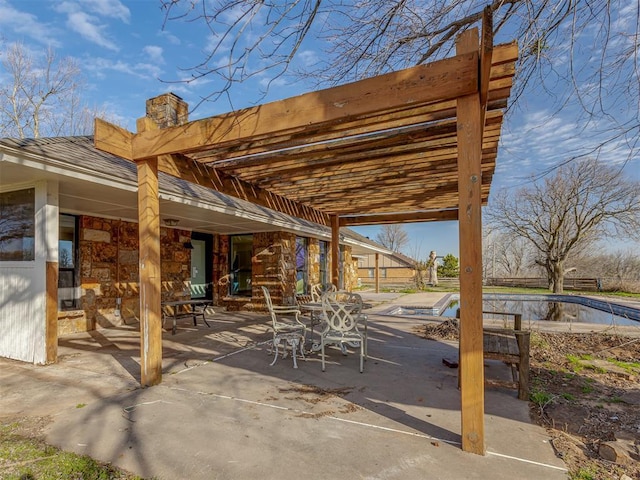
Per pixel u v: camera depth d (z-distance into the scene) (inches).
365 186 228.7
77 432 108.7
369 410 126.1
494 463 92.0
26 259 191.3
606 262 946.7
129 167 226.8
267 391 145.2
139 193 150.3
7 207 198.1
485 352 140.9
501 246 1234.0
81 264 269.9
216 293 402.3
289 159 171.9
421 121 125.1
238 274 410.0
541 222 781.9
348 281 633.6
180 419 118.1
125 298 302.8
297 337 191.5
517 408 129.4
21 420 117.2
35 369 175.3
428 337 254.8
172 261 345.1
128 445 100.8
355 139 151.6
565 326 301.7
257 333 269.1
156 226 153.2
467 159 99.1
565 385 156.2
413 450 98.3
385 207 304.7
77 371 172.1
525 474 87.2
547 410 128.5
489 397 140.5
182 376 164.9
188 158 170.6
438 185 225.8
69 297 264.8
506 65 100.5
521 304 611.5
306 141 144.9
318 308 189.6
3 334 199.0
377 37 132.3
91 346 224.7
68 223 267.0
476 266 97.8
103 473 87.2
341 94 110.8
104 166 193.9
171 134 138.7
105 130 136.0
